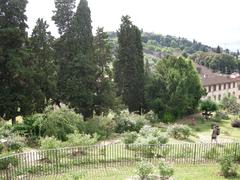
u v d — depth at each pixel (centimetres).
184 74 4828
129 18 4581
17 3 3294
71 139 2292
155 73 4847
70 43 3866
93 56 3925
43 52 3656
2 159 1742
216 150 2195
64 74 3809
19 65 3228
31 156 1905
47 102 3625
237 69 13912
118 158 2102
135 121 3550
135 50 4600
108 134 3209
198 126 4384
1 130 2364
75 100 3747
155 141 2294
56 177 1798
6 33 3241
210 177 1892
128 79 4597
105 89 3962
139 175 1748
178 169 2014
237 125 4459
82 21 3875
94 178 1812
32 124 2722
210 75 8625
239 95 8631
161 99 4628
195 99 5075
